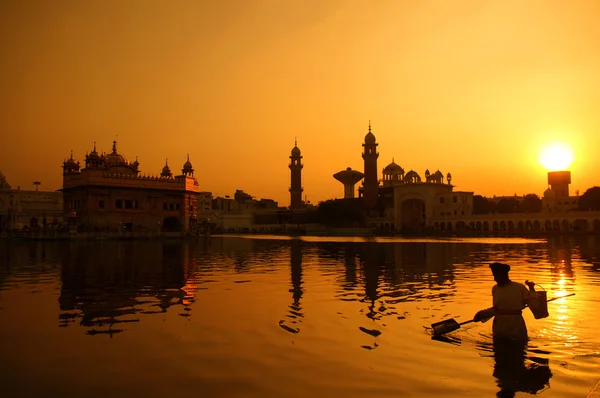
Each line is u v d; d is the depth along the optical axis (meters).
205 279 20.89
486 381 7.57
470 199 123.38
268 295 16.16
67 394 7.14
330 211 129.00
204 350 9.39
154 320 12.14
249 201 195.62
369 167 135.88
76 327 11.39
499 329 10.11
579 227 99.69
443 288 17.61
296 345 9.70
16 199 114.50
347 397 6.96
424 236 92.12
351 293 16.52
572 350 9.22
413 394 7.07
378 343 9.81
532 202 145.12
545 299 10.34
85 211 71.62
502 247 47.19
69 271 24.25
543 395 6.98
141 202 76.25
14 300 15.18
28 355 9.08
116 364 8.53
